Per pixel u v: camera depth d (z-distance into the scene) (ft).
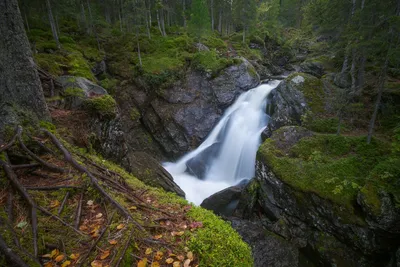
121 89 54.90
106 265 8.40
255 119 51.39
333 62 60.90
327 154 31.27
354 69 40.34
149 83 55.01
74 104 25.11
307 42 99.09
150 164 41.14
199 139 54.19
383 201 21.59
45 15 64.95
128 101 54.03
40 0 56.65
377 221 21.27
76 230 9.87
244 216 34.17
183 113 54.03
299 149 32.71
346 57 44.16
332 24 51.29
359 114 37.22
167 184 38.04
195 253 9.65
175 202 13.71
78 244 9.29
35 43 48.93
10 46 15.42
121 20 87.86
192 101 55.47
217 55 68.59
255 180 35.04
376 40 27.32
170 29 89.81
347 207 23.85
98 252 8.96
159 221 11.39
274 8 122.21
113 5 84.84
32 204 10.28
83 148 19.88
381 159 27.40
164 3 87.56
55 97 25.50
